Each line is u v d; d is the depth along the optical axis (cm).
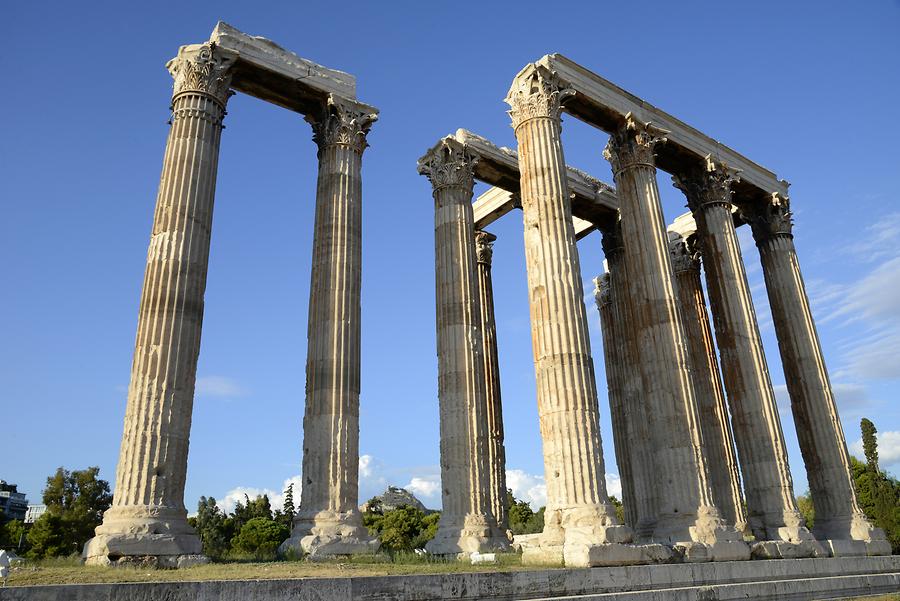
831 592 1906
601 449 1833
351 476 1948
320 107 2391
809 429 2809
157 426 1644
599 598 1373
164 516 1571
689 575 1680
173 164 1922
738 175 2917
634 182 2464
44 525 5391
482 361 2531
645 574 1582
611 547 1638
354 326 2120
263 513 8594
